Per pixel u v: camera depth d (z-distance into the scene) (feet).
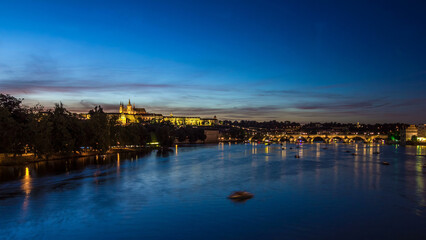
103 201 238.48
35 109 496.23
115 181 329.93
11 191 272.10
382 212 213.87
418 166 504.84
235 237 167.43
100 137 631.15
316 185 312.29
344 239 166.61
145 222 189.47
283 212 212.43
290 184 317.63
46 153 515.09
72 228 178.40
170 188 291.99
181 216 201.87
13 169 417.49
